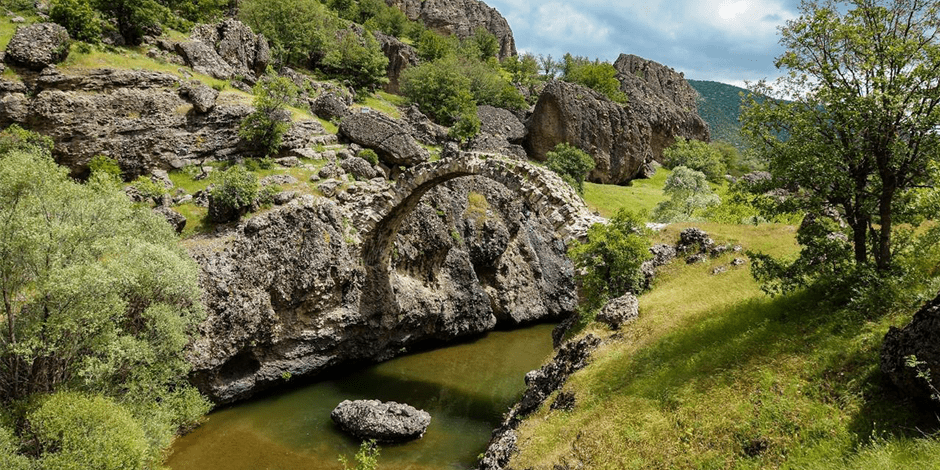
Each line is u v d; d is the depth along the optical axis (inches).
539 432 771.4
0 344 804.6
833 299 708.0
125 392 864.3
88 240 866.8
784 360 634.8
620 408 721.6
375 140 2022.6
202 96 1684.3
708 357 725.9
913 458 426.9
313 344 1391.5
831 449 488.7
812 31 687.1
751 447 554.3
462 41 5310.0
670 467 588.1
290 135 1830.7
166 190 1488.7
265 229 1309.1
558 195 1226.6
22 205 821.2
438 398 1344.7
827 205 730.2
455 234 1865.2
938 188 591.5
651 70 5418.3
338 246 1450.5
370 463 824.9
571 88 3479.3
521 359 1680.6
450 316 1771.7
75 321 768.9
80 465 673.6
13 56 1491.1
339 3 4581.7
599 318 1064.8
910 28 649.6
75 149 1483.8
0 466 650.2
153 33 2030.0
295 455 1002.7
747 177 823.1
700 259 1288.1
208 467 945.5
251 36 2431.1
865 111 630.5
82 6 1742.1
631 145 3565.5
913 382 476.7
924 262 689.6
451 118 3253.0
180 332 919.7
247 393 1248.8
